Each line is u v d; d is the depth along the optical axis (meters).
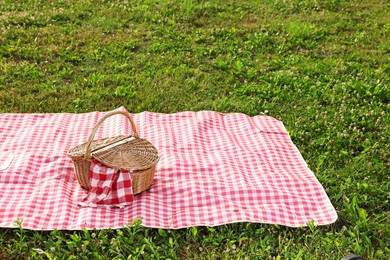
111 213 1.98
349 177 2.27
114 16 4.12
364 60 3.64
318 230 1.93
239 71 3.32
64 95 2.95
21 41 3.53
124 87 3.05
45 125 2.62
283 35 3.92
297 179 2.23
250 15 4.34
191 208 2.04
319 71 3.39
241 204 2.08
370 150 2.53
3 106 2.80
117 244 1.81
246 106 2.93
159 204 2.05
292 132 2.66
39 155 2.32
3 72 3.12
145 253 1.78
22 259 1.77
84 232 1.84
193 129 2.64
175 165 2.29
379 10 4.68
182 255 1.82
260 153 2.46
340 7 4.68
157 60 3.43
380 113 2.88
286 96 3.04
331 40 3.95
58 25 3.88
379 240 1.90
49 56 3.36
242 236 1.91
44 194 2.06
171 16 4.16
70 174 2.22
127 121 2.69
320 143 2.57
